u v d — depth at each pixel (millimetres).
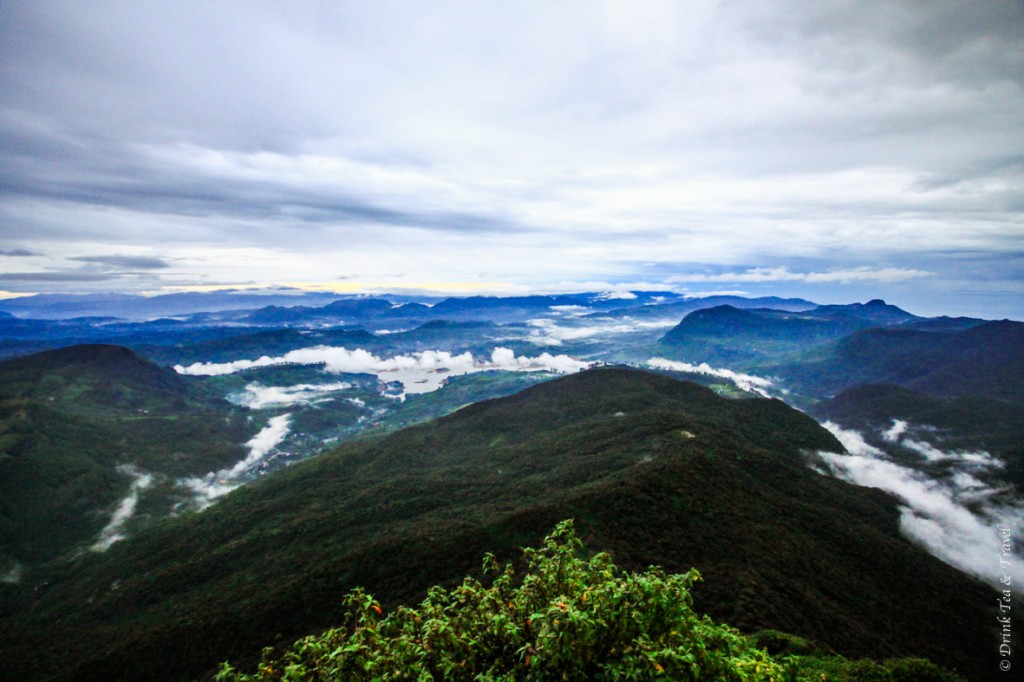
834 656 27562
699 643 8680
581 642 8461
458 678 9234
